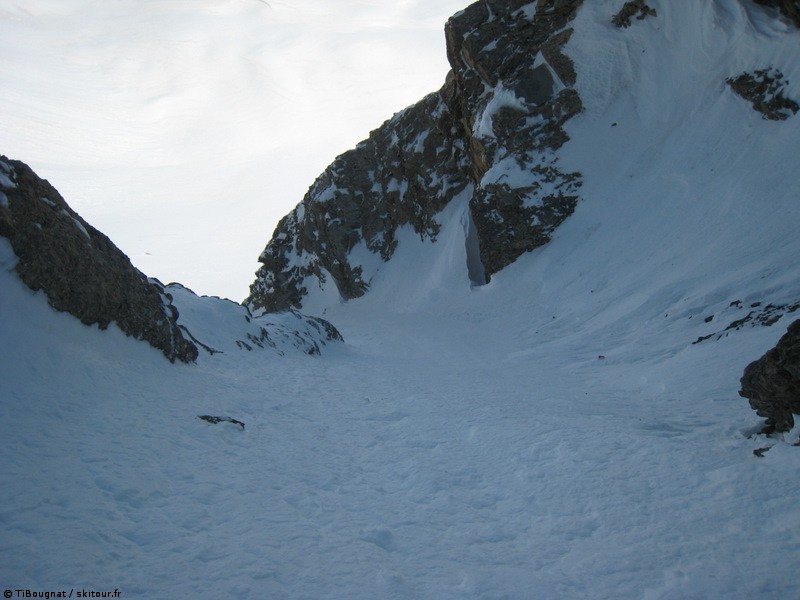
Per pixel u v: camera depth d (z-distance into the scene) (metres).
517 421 11.58
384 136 52.28
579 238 33.19
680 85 34.06
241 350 19.52
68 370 10.68
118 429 9.09
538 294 31.81
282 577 5.60
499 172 36.88
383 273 49.97
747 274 21.23
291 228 59.53
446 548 6.54
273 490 7.92
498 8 42.16
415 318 37.47
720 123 30.92
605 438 9.71
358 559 6.00
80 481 7.07
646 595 5.39
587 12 37.97
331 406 14.03
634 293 25.91
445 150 47.16
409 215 49.88
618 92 36.19
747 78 30.62
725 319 18.91
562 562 6.14
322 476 8.76
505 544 6.69
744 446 8.52
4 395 9.10
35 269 11.20
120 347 12.70
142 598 5.09
